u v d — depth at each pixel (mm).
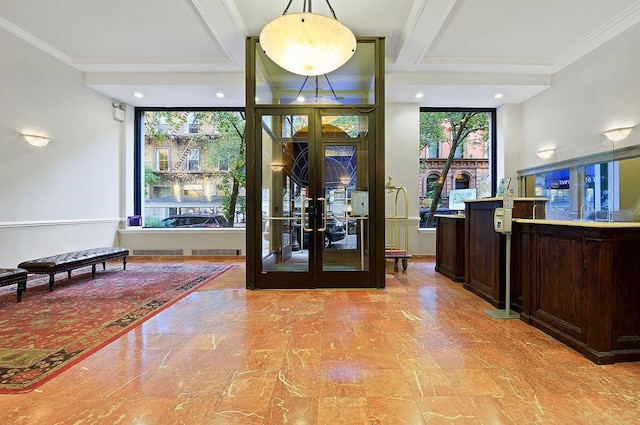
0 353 2355
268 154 4328
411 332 2766
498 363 2215
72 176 5461
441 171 7188
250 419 1630
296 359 2270
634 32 4074
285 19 2984
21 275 3598
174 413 1677
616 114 4344
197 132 7152
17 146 4535
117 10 3941
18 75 4508
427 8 3752
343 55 3377
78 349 2416
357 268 4301
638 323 2260
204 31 4414
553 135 5617
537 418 1637
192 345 2498
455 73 5598
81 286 4371
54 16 4070
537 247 2881
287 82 4480
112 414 1667
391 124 6641
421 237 6727
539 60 5230
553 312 2686
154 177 7137
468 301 3695
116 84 5637
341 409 1714
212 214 7172
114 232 6520
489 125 7047
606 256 2213
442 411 1697
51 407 1726
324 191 4316
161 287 4316
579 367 2160
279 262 4285
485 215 3756
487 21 4125
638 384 1954
